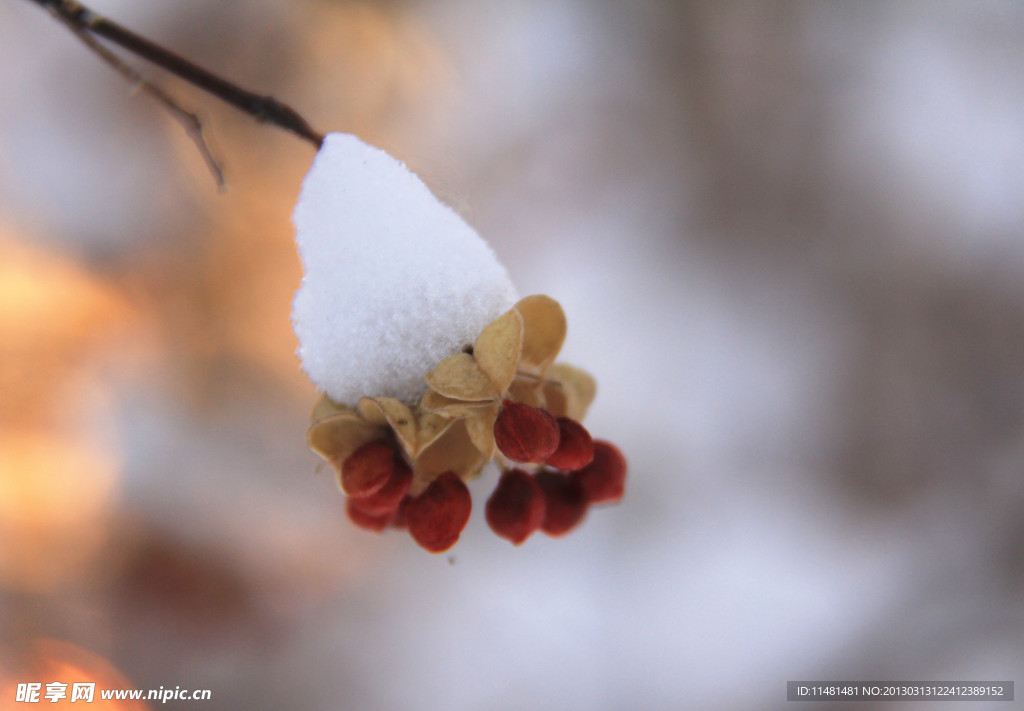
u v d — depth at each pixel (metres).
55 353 0.55
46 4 0.34
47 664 0.52
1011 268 0.61
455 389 0.32
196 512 0.56
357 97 0.60
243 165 0.58
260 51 0.59
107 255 0.57
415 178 0.33
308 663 0.56
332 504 0.59
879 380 0.61
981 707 0.54
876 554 0.60
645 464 0.60
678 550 0.60
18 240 0.55
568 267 0.61
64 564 0.54
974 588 0.58
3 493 0.53
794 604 0.58
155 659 0.54
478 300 0.33
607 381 0.61
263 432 0.58
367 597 0.58
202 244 0.58
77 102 0.57
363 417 0.33
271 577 0.57
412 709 0.56
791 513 0.60
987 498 0.60
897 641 0.57
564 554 0.59
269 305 0.58
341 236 0.33
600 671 0.57
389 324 0.33
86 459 0.55
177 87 0.57
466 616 0.58
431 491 0.33
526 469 0.34
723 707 0.56
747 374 0.61
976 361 0.61
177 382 0.58
